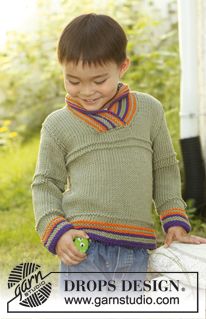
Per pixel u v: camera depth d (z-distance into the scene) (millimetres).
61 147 2504
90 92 2371
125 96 2514
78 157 2469
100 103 2436
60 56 2383
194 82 3992
